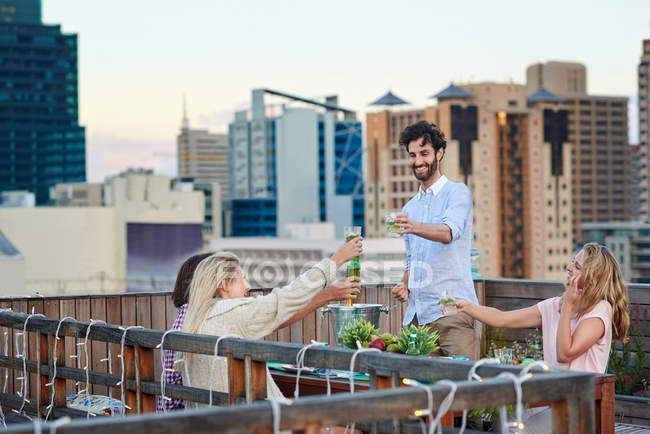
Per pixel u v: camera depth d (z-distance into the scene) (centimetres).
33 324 385
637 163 19475
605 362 370
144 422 174
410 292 426
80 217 7306
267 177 13662
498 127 14512
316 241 7988
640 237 13850
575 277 362
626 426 452
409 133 414
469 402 207
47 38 19138
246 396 281
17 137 18975
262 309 326
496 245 14400
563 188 14838
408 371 242
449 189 412
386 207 13650
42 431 167
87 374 353
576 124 19175
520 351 585
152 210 7556
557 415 225
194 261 379
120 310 538
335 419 190
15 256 4250
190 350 299
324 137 13612
